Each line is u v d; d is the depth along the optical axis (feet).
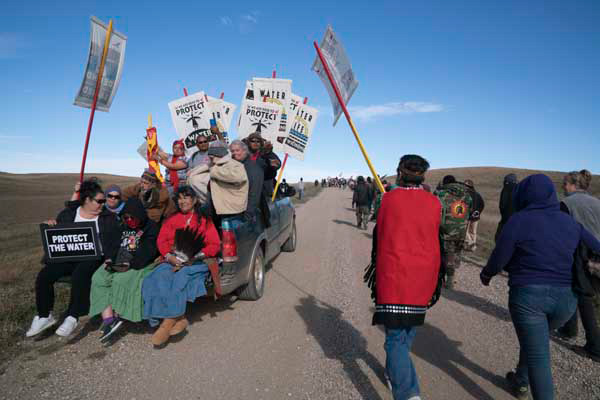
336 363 11.87
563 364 11.97
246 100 23.56
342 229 44.04
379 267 9.11
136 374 11.19
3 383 10.64
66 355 12.42
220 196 14.23
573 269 8.67
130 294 12.82
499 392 10.32
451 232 17.67
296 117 25.31
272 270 23.75
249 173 16.12
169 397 9.99
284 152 24.68
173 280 12.73
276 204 24.14
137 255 13.55
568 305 8.65
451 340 13.70
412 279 8.68
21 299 16.93
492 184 193.57
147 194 15.46
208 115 23.35
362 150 13.09
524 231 8.82
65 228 13.34
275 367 11.61
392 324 8.63
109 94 17.79
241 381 10.80
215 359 12.14
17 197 124.36
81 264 13.44
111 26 17.04
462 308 17.17
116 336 14.01
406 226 8.90
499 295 19.17
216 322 15.29
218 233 14.85
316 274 22.82
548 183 9.07
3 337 13.29
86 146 16.92
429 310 16.88
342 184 223.51
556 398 10.11
